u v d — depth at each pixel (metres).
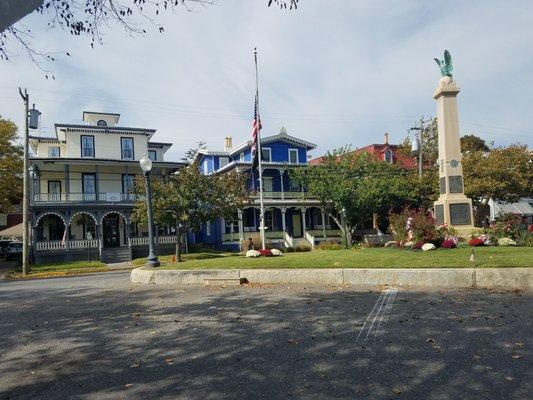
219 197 28.86
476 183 37.78
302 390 4.91
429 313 8.35
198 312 9.23
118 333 7.77
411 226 17.09
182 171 28.89
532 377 5.09
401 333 7.05
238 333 7.40
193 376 5.47
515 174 38.41
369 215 42.34
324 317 8.28
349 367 5.60
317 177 41.19
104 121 44.53
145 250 38.47
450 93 22.00
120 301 11.25
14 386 5.40
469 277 11.17
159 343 7.01
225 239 43.50
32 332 8.17
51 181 40.34
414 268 11.83
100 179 41.09
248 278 13.41
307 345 6.58
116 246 41.84
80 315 9.62
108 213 38.38
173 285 13.83
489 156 40.19
